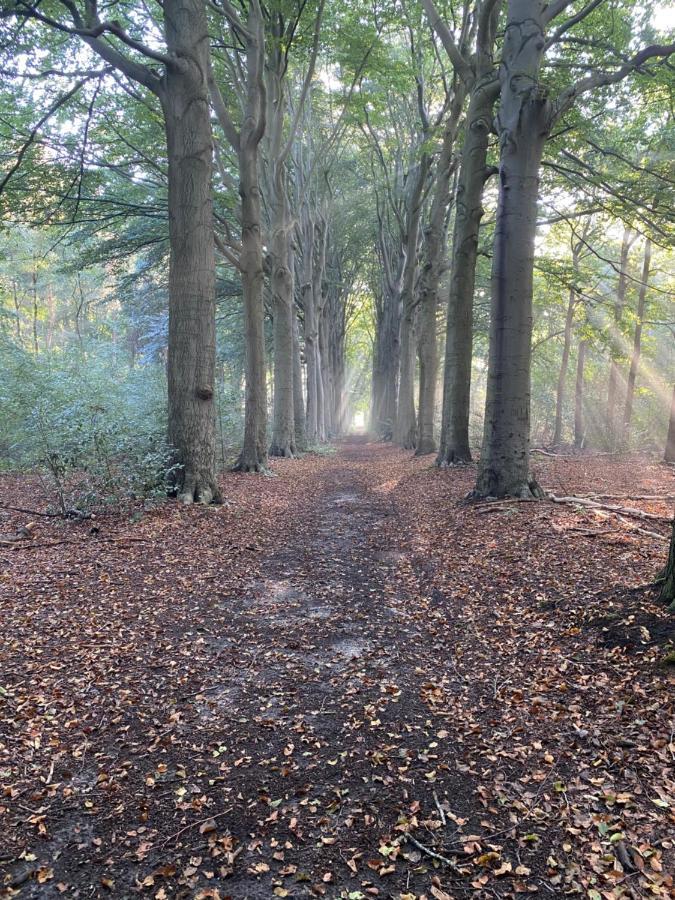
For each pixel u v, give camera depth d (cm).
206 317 1074
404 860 268
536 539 762
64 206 1553
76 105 1420
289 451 2272
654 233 1769
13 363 1579
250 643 525
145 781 329
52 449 952
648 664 401
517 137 968
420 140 2259
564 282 1783
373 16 1486
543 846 270
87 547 791
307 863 269
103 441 971
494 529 858
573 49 1372
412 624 566
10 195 1405
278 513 1133
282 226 2045
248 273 1597
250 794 318
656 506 946
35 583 645
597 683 401
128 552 778
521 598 582
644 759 318
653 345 2742
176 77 1023
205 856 273
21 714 391
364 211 3309
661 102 1401
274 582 704
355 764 343
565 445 2894
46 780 328
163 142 1602
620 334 2144
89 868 266
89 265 1883
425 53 1956
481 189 1430
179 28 1014
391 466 1941
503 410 1027
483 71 1350
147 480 1005
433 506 1123
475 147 1394
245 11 1456
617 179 1365
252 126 1477
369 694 430
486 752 347
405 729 380
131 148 1617
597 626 472
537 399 3519
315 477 1727
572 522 817
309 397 3048
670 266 2636
